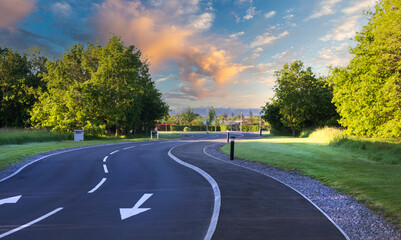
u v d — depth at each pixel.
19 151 16.73
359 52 20.98
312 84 38.62
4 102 40.12
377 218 5.52
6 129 28.30
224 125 96.19
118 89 35.94
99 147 22.86
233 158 16.14
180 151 20.42
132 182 9.32
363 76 20.12
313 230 4.81
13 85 39.41
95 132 33.25
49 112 34.16
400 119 17.30
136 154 17.94
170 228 4.98
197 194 7.67
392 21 14.59
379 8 18.11
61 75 36.72
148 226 5.09
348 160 14.91
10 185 8.75
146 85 47.19
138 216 5.69
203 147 24.61
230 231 4.70
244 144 25.23
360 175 9.72
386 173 9.94
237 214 5.71
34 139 26.42
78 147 22.17
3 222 5.27
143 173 11.11
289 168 12.39
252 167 13.02
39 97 37.38
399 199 6.37
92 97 34.38
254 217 5.51
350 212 6.01
